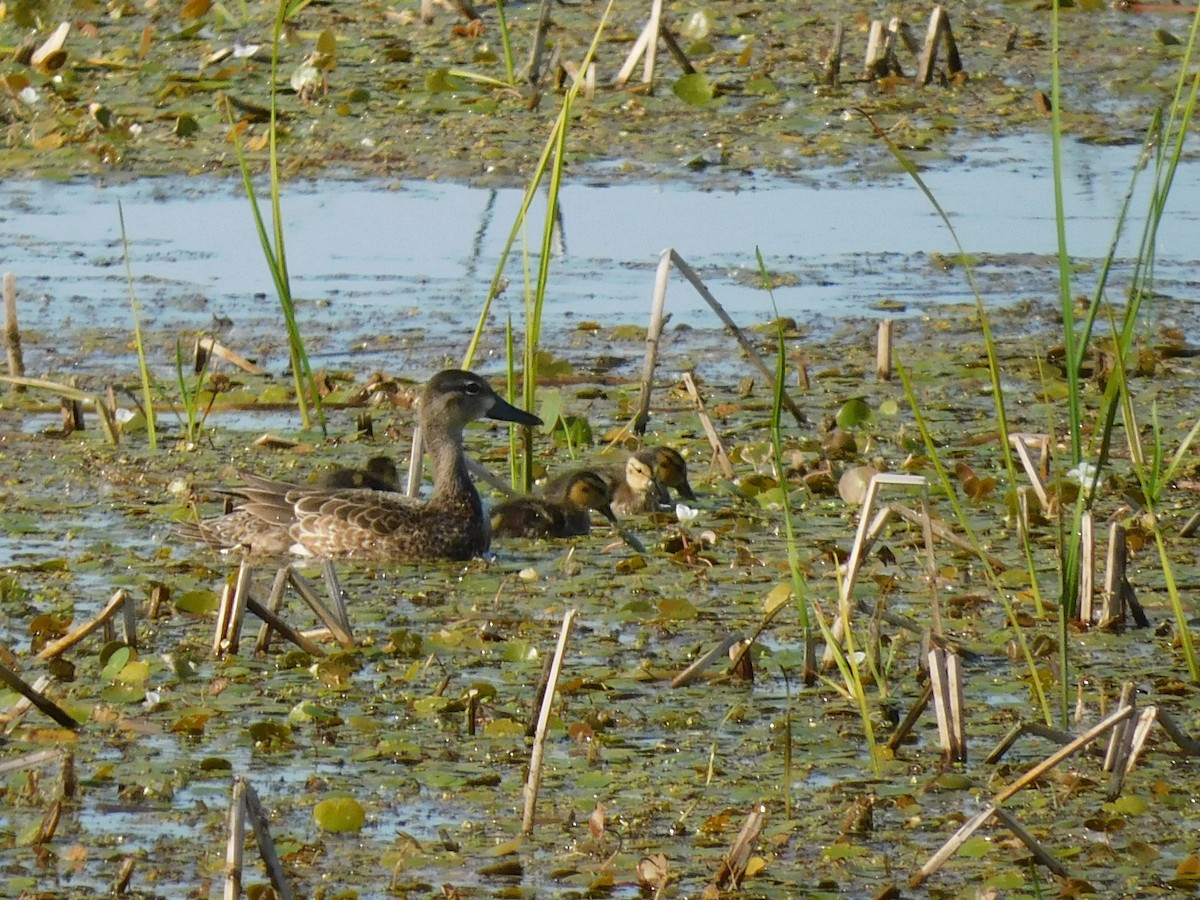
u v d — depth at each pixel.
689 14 30.27
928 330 18.97
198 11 28.88
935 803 9.70
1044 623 12.21
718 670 11.51
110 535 14.01
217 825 9.38
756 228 21.98
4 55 27.34
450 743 10.41
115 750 10.29
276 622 11.68
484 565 13.97
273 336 18.56
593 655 11.77
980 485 14.76
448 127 25.33
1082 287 20.14
